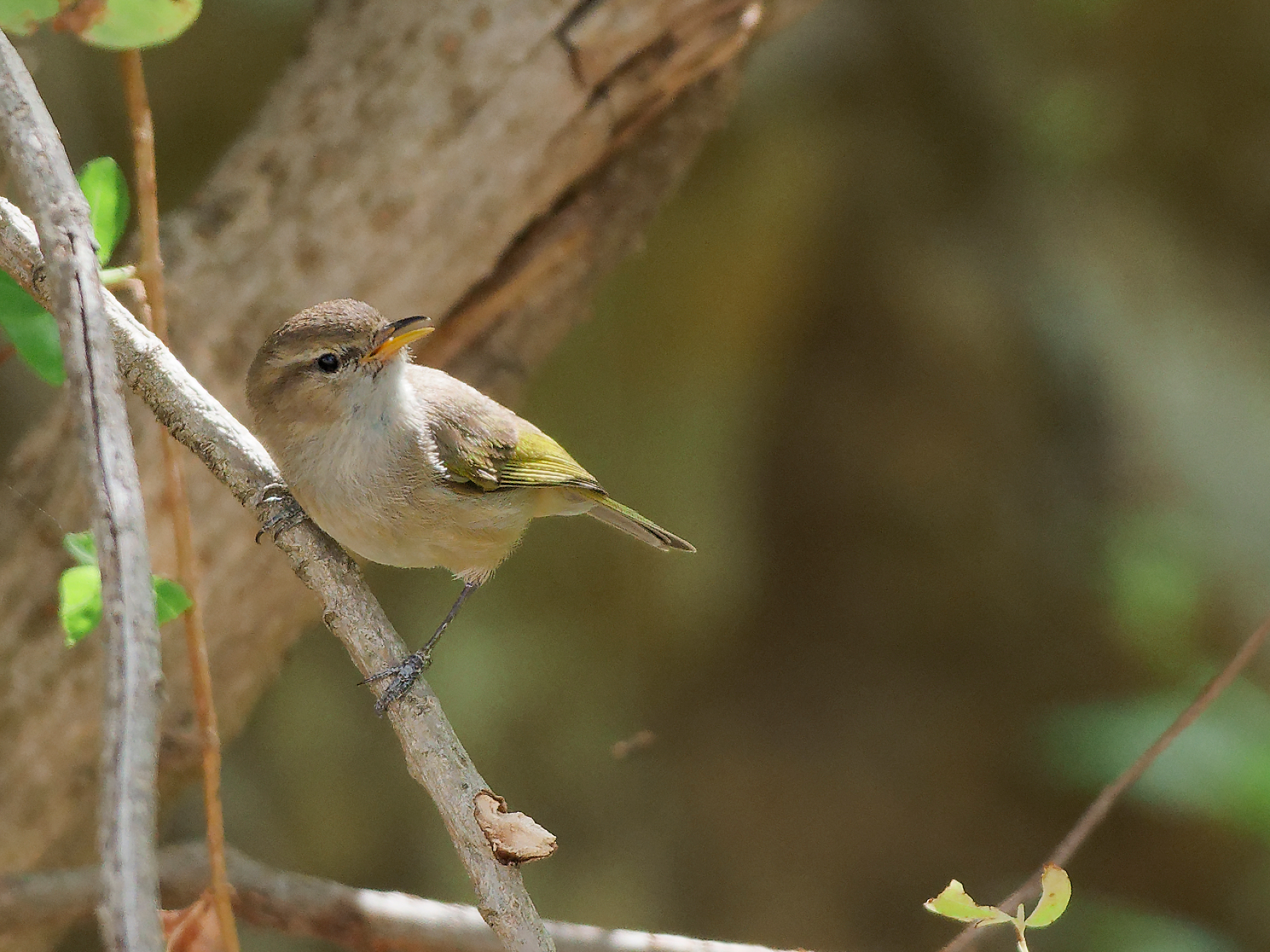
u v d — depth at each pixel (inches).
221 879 214.1
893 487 613.3
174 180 466.0
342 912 255.3
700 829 590.9
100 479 127.9
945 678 609.9
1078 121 593.3
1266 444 572.7
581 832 567.8
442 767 177.0
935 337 599.8
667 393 582.9
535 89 266.4
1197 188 609.3
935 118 591.2
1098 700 559.2
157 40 174.9
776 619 639.1
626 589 587.2
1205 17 577.9
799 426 615.5
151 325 215.6
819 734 606.9
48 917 245.1
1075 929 474.9
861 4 577.0
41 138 149.6
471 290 284.2
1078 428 587.2
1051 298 593.3
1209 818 439.5
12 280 190.1
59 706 247.6
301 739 529.3
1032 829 595.2
